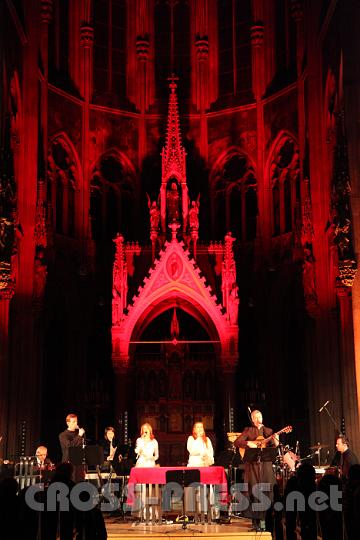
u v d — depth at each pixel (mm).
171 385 37406
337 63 30484
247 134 41844
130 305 35188
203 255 37875
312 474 13180
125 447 23688
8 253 26781
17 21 30781
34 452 32312
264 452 19406
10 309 30906
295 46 40562
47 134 38406
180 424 37094
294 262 37281
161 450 36750
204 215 41906
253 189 41719
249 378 39594
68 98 40312
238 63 43125
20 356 30969
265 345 39281
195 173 42375
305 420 36969
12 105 32125
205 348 39062
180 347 37594
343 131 27188
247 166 41875
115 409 34500
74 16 42125
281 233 39781
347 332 27953
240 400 39438
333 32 31203
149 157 42594
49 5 38781
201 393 37438
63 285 38656
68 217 39688
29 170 32719
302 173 36875
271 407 38531
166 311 40125
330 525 12414
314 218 33531
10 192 27109
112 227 41594
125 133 42406
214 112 42906
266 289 39781
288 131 39750
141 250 38062
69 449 20297
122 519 22672
